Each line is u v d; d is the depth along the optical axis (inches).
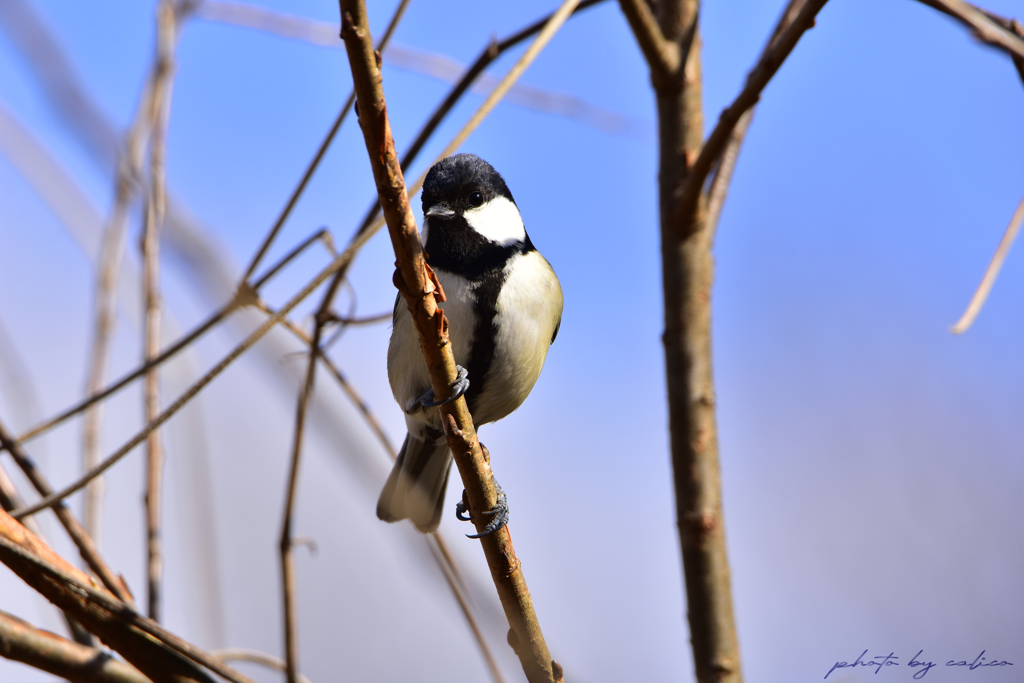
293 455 205.9
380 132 118.0
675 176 189.9
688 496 175.3
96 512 205.8
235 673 151.9
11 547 139.1
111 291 213.3
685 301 182.5
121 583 177.9
